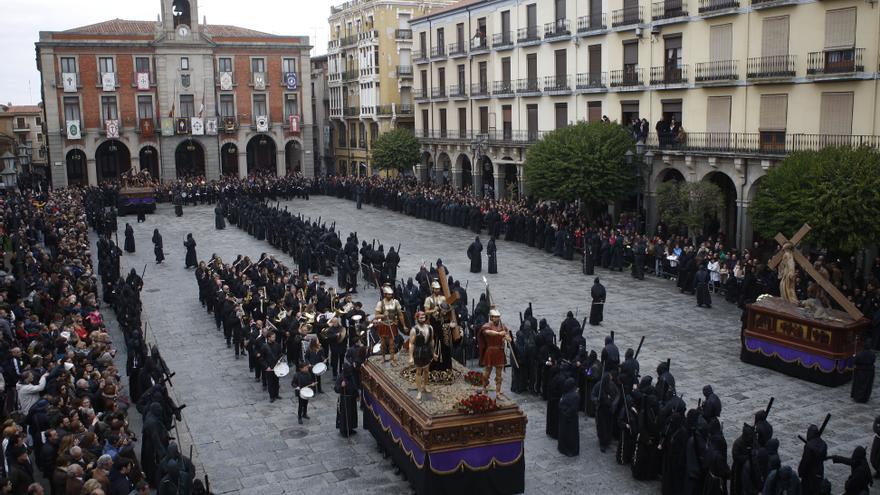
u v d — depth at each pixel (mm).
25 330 18797
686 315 26812
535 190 40031
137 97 67688
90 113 66250
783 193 26719
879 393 19266
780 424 17359
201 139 69750
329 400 19844
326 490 14797
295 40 72750
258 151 78000
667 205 34031
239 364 22797
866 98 30875
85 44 65188
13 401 15898
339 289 31844
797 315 20344
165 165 68812
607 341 18781
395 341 16594
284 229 39906
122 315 25281
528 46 50688
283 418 18594
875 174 25234
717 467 13305
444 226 47406
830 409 18266
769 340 20953
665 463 14227
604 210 43875
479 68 56875
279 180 62500
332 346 21297
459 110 59906
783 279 21594
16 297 23062
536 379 19578
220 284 26422
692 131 38906
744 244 35719
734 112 36531
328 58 82375
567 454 16125
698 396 19094
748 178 35125
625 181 38438
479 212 44781
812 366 20016
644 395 15023
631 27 41656
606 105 44625
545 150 39094
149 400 16234
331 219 50594
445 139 60531
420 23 63438
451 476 13492
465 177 61781
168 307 29531
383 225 48000
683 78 38906
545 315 26734
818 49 32406
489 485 13773
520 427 13805
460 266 35438
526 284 31719
